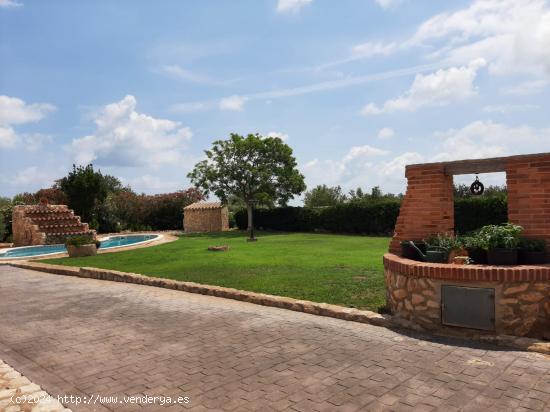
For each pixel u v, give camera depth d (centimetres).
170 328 696
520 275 562
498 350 541
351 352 554
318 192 4391
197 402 430
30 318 800
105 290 1052
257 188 3042
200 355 565
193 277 1107
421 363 508
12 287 1148
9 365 557
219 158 3039
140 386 475
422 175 736
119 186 5041
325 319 715
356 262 1266
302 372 495
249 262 1344
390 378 469
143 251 1827
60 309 865
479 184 716
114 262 1509
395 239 766
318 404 416
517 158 641
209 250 1745
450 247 661
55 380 502
